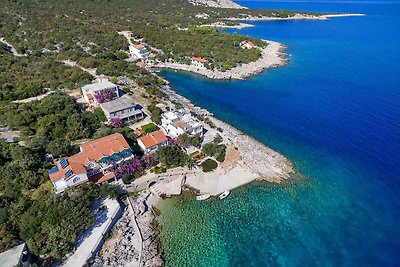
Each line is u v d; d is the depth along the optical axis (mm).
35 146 59000
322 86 108062
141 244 46250
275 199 56906
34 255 40500
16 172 52250
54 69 101000
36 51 118562
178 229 49906
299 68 127625
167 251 46125
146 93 92812
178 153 61656
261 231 50281
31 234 42000
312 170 64750
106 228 46531
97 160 54719
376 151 70438
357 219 53094
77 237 44438
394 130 78188
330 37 186250
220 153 65188
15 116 68125
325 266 44906
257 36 188125
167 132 71938
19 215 44625
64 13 178750
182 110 82812
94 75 103438
